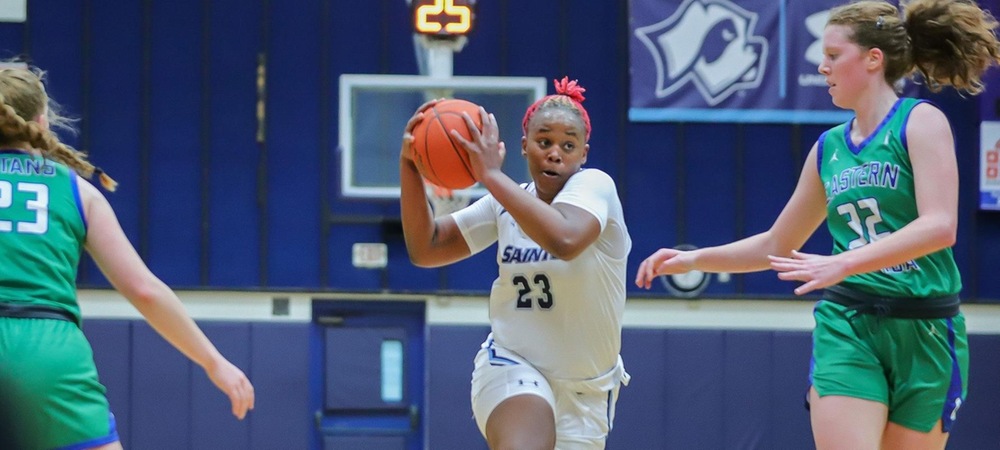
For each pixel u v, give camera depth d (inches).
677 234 417.1
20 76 171.5
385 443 412.5
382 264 412.2
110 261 167.3
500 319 186.5
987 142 416.5
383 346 414.6
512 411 174.7
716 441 412.5
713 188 418.0
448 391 409.4
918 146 176.2
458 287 414.6
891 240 166.9
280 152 410.9
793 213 199.3
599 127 416.2
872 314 181.2
